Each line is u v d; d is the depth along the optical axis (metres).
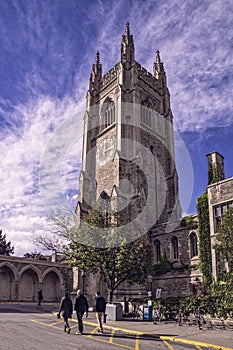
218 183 26.39
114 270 24.02
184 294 29.95
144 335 15.10
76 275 36.66
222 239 19.89
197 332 15.73
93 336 14.04
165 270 32.31
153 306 21.41
